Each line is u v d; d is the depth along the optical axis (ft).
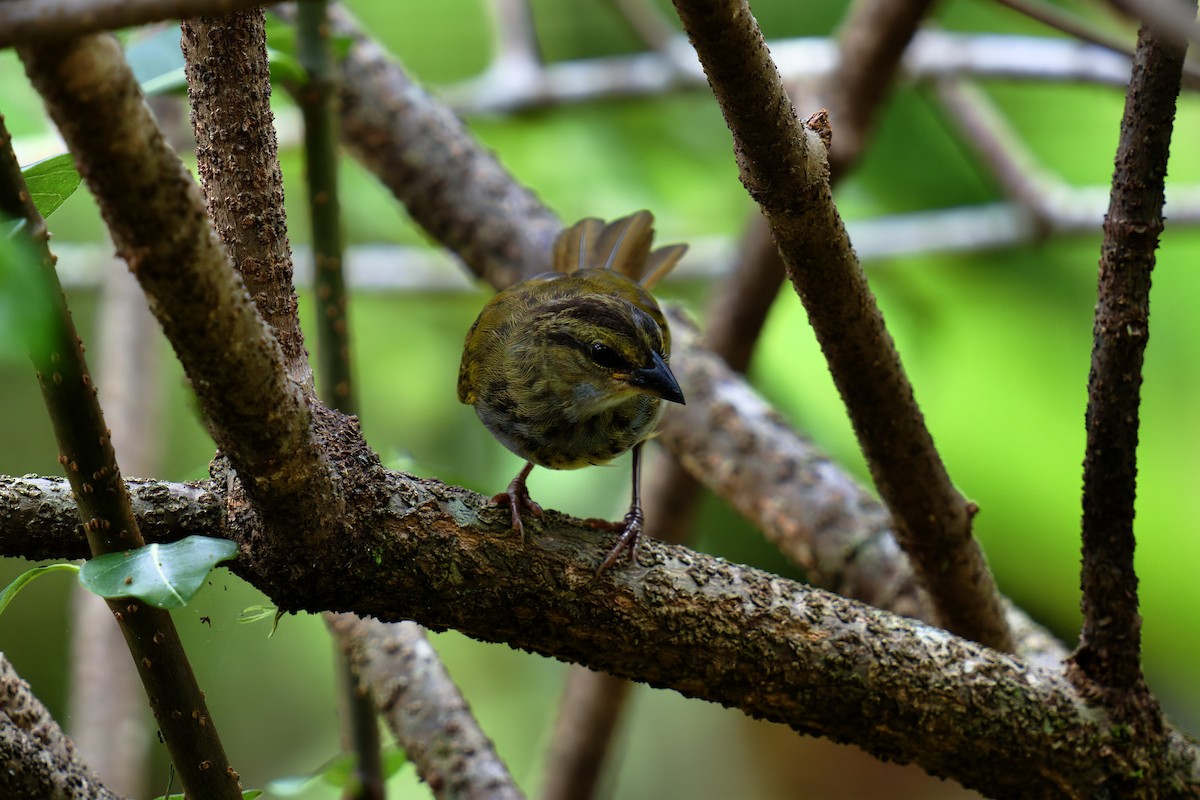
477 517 16.81
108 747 30.42
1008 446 39.27
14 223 11.86
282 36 24.36
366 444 16.69
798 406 39.60
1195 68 27.66
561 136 41.81
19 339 10.05
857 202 43.01
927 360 39.96
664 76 38.58
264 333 13.65
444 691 24.98
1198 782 18.74
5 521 15.97
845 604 18.06
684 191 43.14
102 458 13.74
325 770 23.35
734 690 17.63
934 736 17.95
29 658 37.78
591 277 28.76
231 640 18.03
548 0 44.45
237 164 15.89
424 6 42.50
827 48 38.55
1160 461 39.60
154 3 9.30
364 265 40.65
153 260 12.20
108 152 11.30
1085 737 18.22
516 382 26.53
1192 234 38.50
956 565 21.22
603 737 33.63
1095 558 18.22
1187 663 39.04
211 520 16.24
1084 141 44.45
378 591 16.39
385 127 30.96
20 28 9.18
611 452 27.02
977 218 39.40
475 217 31.12
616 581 16.98
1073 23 24.06
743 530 40.55
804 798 46.06
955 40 37.63
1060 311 40.14
